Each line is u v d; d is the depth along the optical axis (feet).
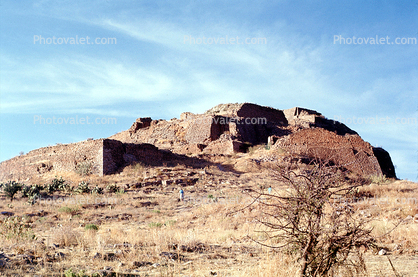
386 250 37.11
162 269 29.32
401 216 57.06
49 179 184.96
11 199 115.96
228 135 262.47
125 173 168.45
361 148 206.59
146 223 76.38
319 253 20.11
